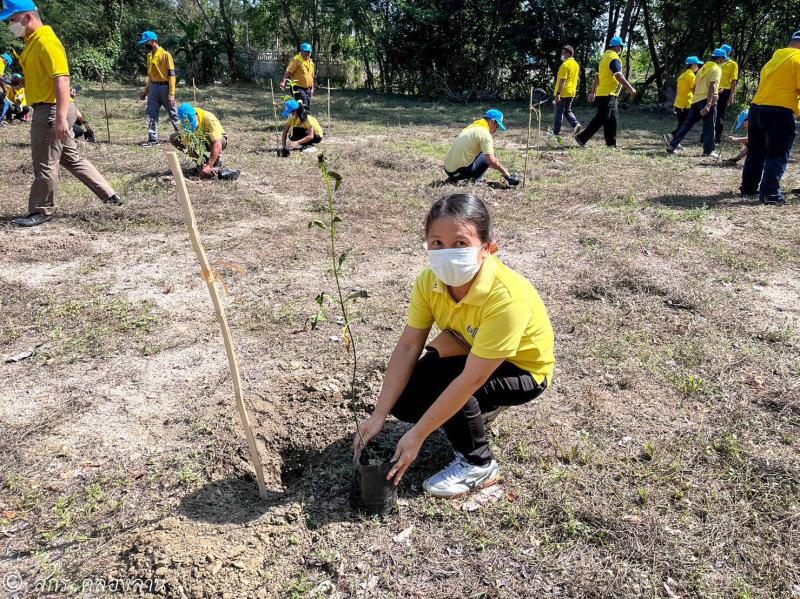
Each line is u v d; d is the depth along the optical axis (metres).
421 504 2.44
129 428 2.94
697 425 2.93
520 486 2.54
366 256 5.23
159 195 6.77
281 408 3.04
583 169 8.57
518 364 2.46
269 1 24.52
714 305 4.20
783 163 6.61
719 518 2.35
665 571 2.13
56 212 6.14
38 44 5.46
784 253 5.17
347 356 3.55
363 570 2.15
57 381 3.34
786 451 2.75
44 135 5.65
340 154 9.33
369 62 24.52
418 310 2.47
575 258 5.14
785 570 2.12
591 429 2.90
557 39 19.30
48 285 4.52
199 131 7.32
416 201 6.84
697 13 17.09
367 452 2.43
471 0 20.06
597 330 3.88
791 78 6.30
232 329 3.91
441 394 2.29
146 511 2.42
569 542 2.26
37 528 2.35
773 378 3.32
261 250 5.30
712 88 9.48
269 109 15.23
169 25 26.00
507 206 6.63
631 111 17.67
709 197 7.01
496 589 2.07
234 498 2.50
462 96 20.58
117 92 18.55
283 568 2.16
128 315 4.08
